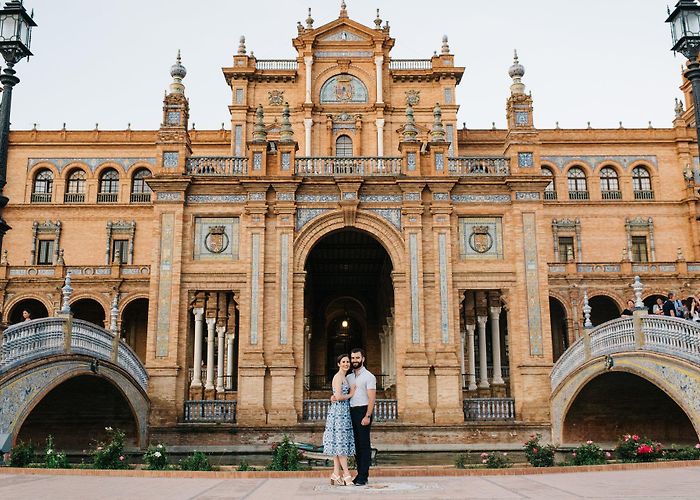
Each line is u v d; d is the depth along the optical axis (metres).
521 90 28.83
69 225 53.31
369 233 27.58
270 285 26.81
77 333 20.86
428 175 27.73
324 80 45.12
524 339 26.58
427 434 25.25
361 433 11.23
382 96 44.53
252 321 26.36
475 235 27.66
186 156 27.98
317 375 42.16
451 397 25.72
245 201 27.62
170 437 25.20
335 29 45.75
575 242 53.47
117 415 24.77
